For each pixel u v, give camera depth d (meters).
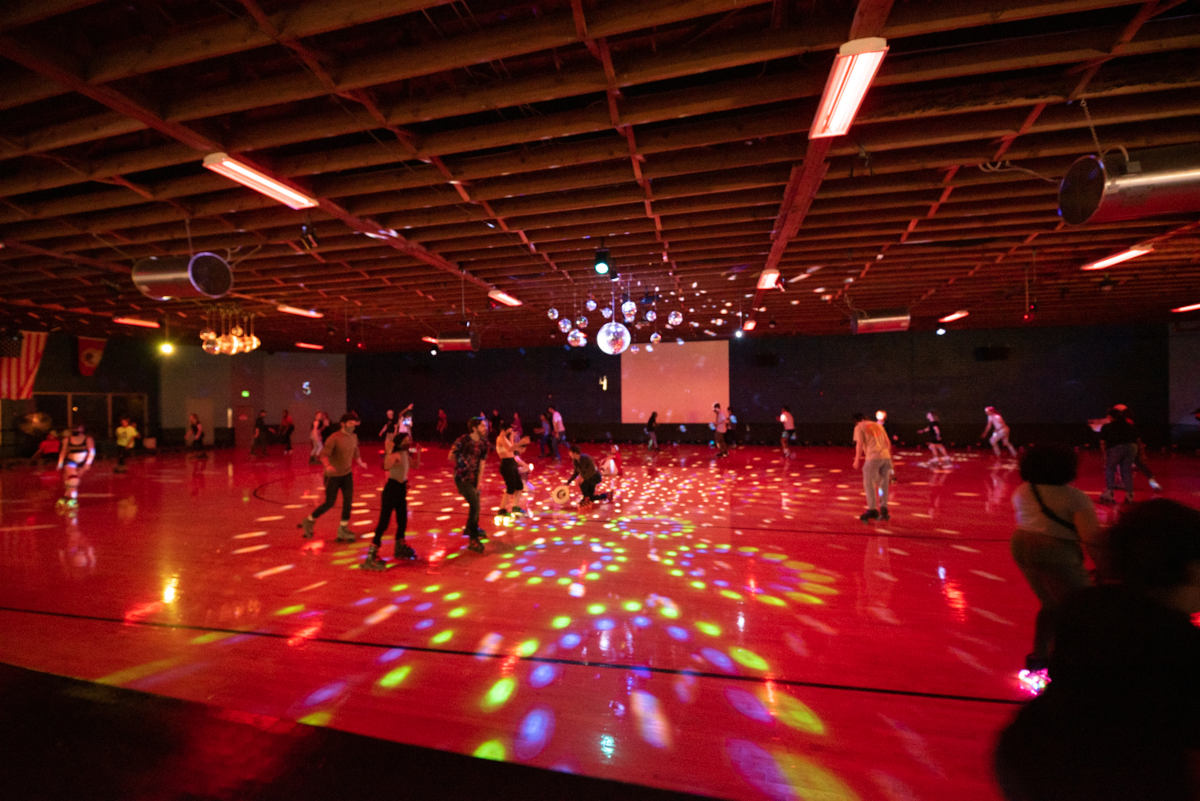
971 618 2.97
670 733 1.97
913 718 2.04
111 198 4.14
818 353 14.26
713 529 5.18
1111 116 3.18
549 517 5.84
